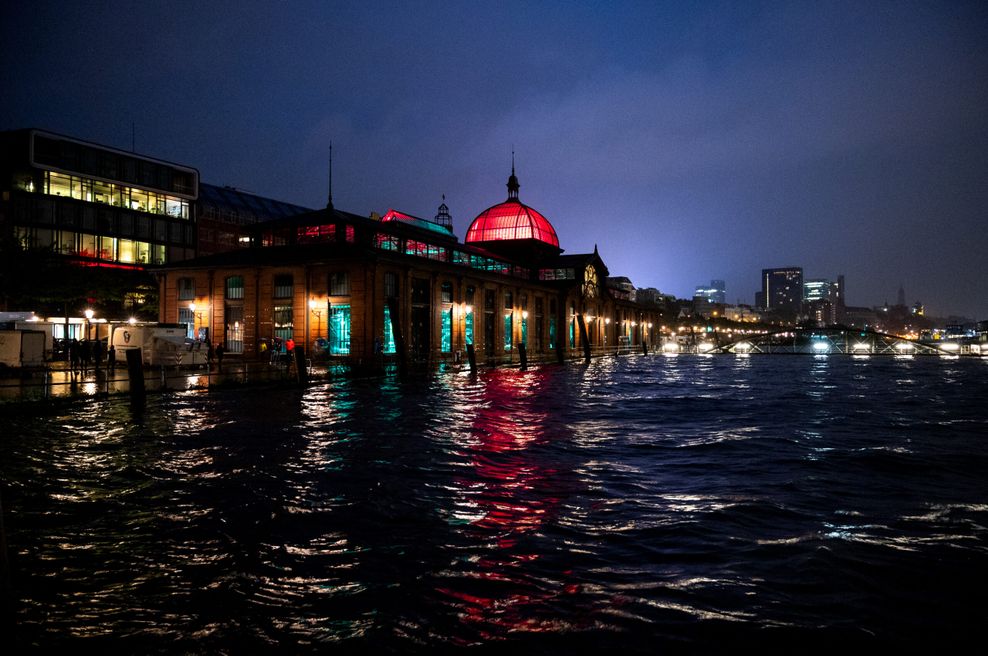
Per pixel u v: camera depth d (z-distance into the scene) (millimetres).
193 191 79438
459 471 14609
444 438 19328
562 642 6461
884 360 98188
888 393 38031
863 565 8492
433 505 11625
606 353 88750
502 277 66312
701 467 15188
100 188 69250
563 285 81625
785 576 8117
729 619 6926
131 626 6852
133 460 15453
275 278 50219
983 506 11578
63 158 65875
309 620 6996
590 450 17547
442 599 7492
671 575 8172
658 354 107750
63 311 54406
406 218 65750
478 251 66250
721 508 11328
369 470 14625
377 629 6770
